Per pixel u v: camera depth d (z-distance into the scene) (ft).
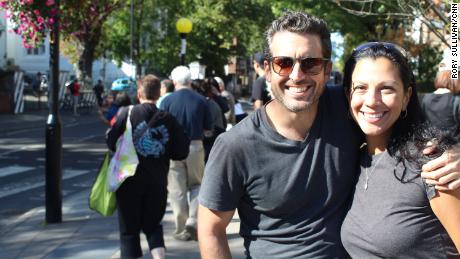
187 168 20.76
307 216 7.68
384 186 7.37
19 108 89.97
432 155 7.04
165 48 106.73
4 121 77.66
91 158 47.16
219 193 7.76
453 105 15.44
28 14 22.15
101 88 108.68
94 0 26.05
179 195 20.89
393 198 7.24
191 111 20.70
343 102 8.05
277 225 7.78
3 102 86.94
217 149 7.81
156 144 16.47
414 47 41.60
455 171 6.82
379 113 7.45
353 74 7.66
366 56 7.56
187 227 20.29
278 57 7.55
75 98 96.99
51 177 23.98
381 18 42.19
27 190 33.45
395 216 7.18
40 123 78.33
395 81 7.41
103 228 23.26
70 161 45.14
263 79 23.76
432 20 22.16
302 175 7.61
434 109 15.78
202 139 21.07
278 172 7.61
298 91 7.55
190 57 107.24
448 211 6.93
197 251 19.63
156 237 16.74
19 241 21.59
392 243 7.15
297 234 7.69
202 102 21.03
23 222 24.56
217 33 106.83
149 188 16.48
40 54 158.10
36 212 26.58
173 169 20.77
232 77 148.77
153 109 16.83
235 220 23.00
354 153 7.84
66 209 27.04
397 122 7.73
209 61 116.88
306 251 7.66
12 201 30.55
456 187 6.81
